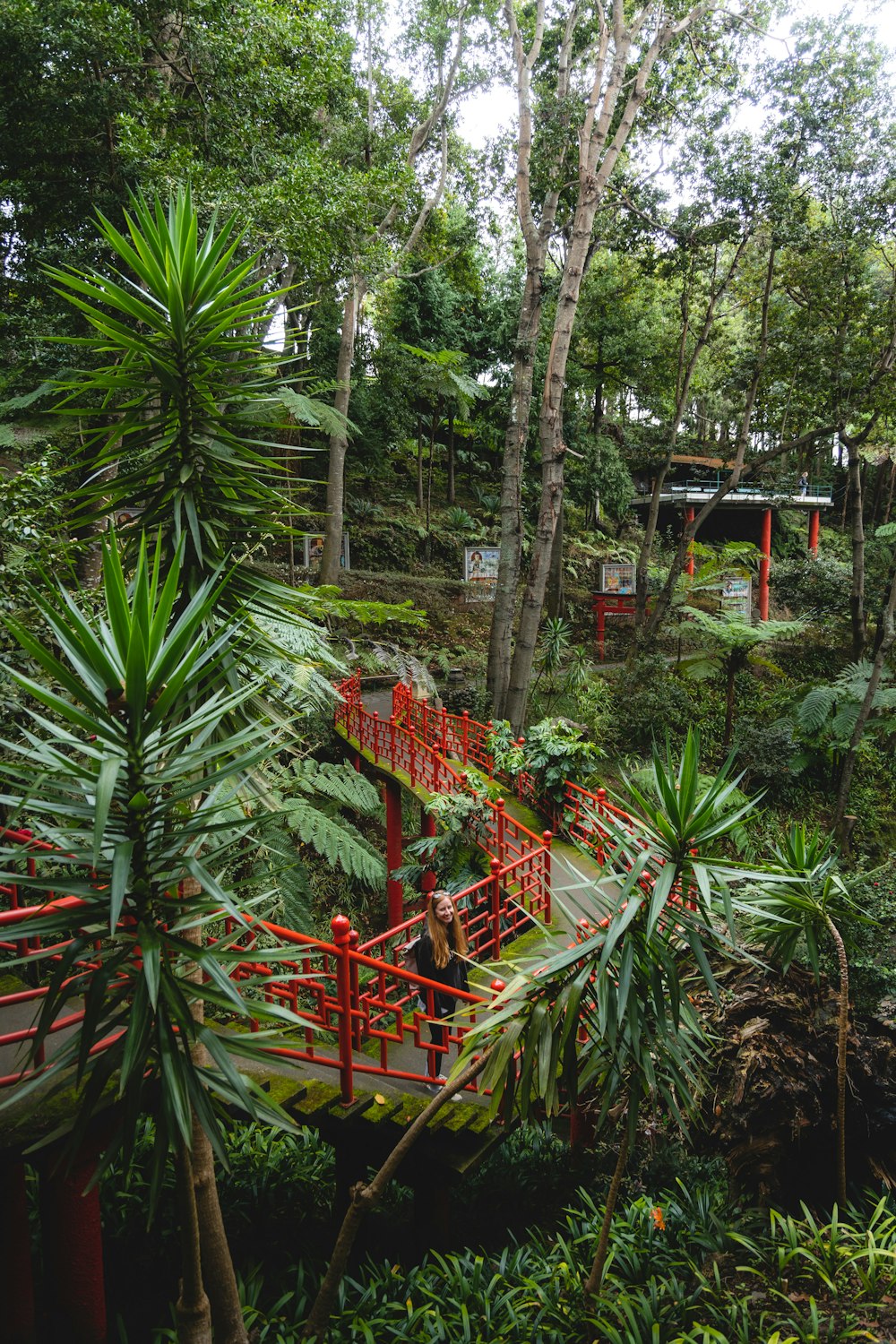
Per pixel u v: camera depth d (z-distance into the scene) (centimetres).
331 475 1600
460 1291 397
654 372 2284
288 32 938
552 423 1391
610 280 2116
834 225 1574
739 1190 445
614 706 1742
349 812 1375
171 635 232
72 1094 364
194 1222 258
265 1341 366
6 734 457
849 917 429
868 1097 446
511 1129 453
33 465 534
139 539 326
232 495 334
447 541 2644
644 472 3147
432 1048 484
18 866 421
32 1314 397
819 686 1753
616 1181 338
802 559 2600
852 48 1484
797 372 1770
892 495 2970
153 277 306
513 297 2491
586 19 1599
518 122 1500
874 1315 334
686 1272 398
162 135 898
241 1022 515
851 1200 443
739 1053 433
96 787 211
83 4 834
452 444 2922
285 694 412
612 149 1354
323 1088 478
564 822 962
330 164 1019
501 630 1525
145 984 228
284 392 1126
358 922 1138
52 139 929
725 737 1670
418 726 1277
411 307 2380
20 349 892
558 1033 313
